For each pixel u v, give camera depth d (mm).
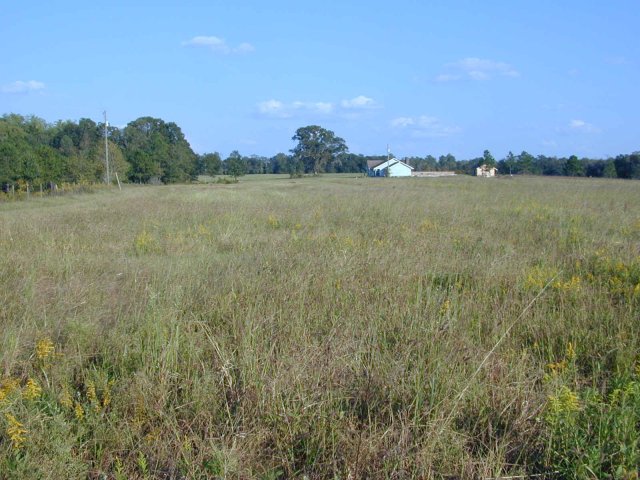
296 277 7352
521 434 3988
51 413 4348
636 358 5180
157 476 3863
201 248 10875
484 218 15398
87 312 6523
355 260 8414
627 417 3883
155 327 5504
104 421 4340
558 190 31953
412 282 7441
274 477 3789
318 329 5883
